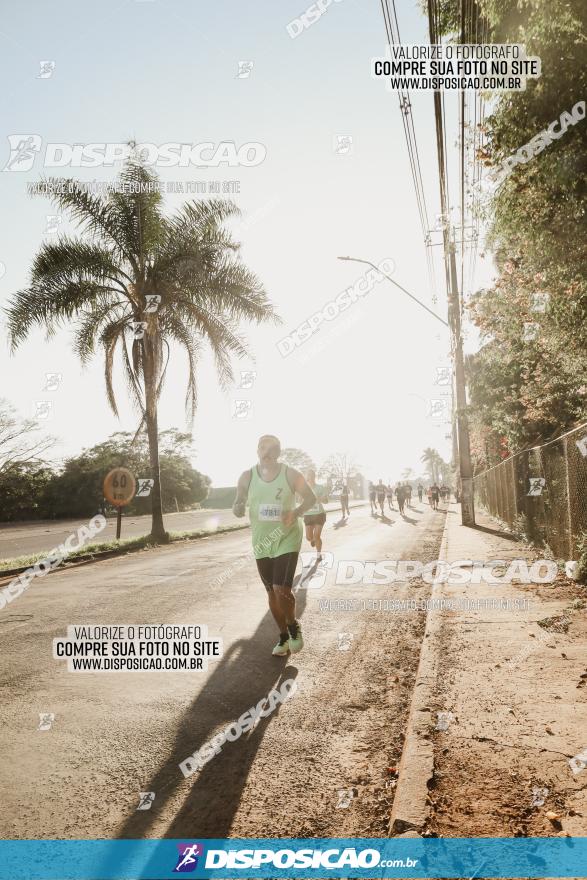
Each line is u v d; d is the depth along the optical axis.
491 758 3.23
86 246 17.97
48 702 4.49
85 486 55.38
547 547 10.57
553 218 5.95
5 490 49.88
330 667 5.26
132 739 3.81
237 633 6.45
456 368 19.44
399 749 3.62
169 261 18.77
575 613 6.29
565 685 4.24
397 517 28.47
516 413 18.45
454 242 9.05
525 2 4.69
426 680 4.50
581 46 4.58
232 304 19.34
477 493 33.72
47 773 3.37
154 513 20.09
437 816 2.72
